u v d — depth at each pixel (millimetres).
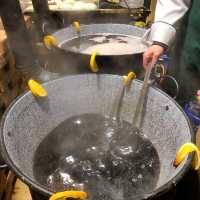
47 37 1047
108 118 1021
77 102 1002
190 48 1029
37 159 840
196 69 1055
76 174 791
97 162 833
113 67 986
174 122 786
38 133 901
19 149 747
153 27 977
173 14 983
